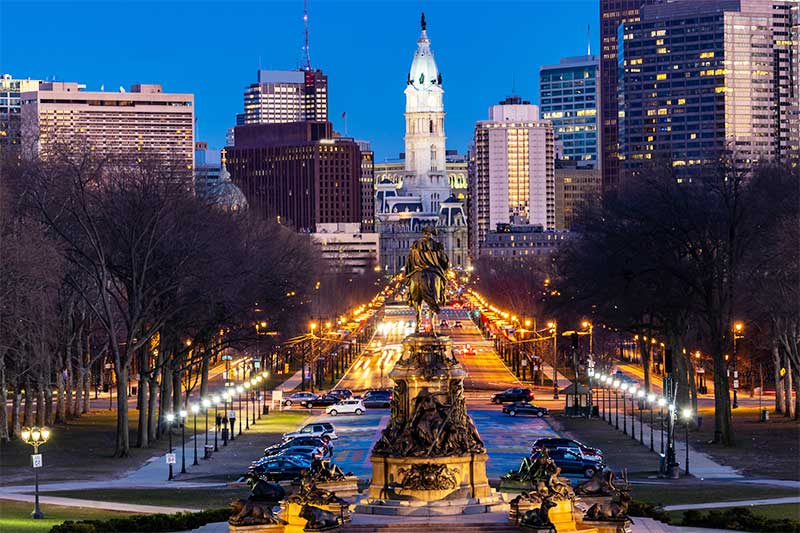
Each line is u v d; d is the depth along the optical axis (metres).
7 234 159.62
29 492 117.56
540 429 186.00
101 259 159.25
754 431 176.62
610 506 84.56
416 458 85.31
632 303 179.88
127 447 155.25
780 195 184.75
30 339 169.62
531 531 80.25
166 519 93.38
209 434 182.62
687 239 169.25
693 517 94.69
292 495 84.44
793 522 92.50
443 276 87.88
